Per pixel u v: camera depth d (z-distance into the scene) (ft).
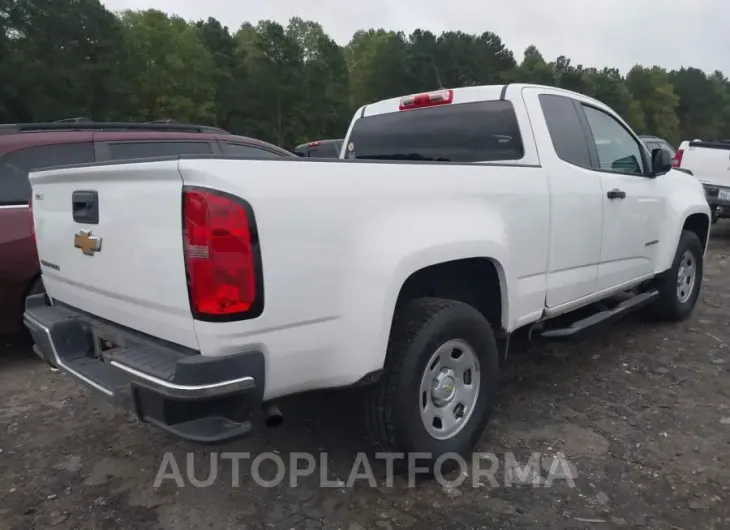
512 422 12.49
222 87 196.95
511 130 12.95
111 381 8.93
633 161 16.17
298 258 8.25
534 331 13.28
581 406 13.23
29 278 16.08
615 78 304.50
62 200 10.23
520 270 11.78
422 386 10.00
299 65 207.51
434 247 9.65
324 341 8.70
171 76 180.55
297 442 11.78
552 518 9.46
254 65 203.21
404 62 212.02
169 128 20.16
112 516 9.68
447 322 10.00
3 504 9.96
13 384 14.87
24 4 144.46
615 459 11.07
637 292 17.95
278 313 8.13
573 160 13.58
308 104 209.67
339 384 9.04
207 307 7.72
